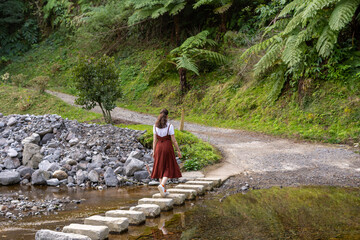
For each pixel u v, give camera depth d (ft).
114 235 11.40
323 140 33.50
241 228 11.34
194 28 72.69
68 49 97.14
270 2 61.31
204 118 53.06
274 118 42.98
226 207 14.61
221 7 61.46
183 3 63.21
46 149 28.27
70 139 30.09
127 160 25.13
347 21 31.96
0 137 30.91
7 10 106.01
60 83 85.40
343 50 38.37
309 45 41.11
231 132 42.45
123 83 74.74
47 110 62.08
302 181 19.89
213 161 26.68
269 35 51.44
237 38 63.46
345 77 37.76
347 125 34.27
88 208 15.55
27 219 13.69
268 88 48.47
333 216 12.36
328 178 20.34
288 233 10.55
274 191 17.58
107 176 22.21
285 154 28.43
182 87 62.23
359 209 13.30
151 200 15.10
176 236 10.90
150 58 77.87
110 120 45.91
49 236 10.35
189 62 56.44
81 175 22.94
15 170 24.82
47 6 106.32
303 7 38.68
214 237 10.54
